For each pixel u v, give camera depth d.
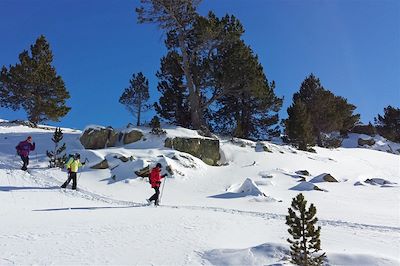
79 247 8.81
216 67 36.19
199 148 29.81
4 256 7.79
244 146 33.03
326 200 20.50
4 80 41.91
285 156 31.94
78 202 17.33
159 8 34.72
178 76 38.81
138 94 42.81
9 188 19.05
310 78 51.66
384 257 8.21
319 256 8.18
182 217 13.48
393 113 62.06
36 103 42.06
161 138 30.25
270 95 40.09
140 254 8.48
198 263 8.07
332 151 39.78
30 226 11.03
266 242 9.47
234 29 35.97
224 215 14.61
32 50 43.88
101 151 27.38
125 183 22.97
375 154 42.59
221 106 41.09
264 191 22.02
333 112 48.41
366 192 23.56
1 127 37.12
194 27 35.34
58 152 25.95
